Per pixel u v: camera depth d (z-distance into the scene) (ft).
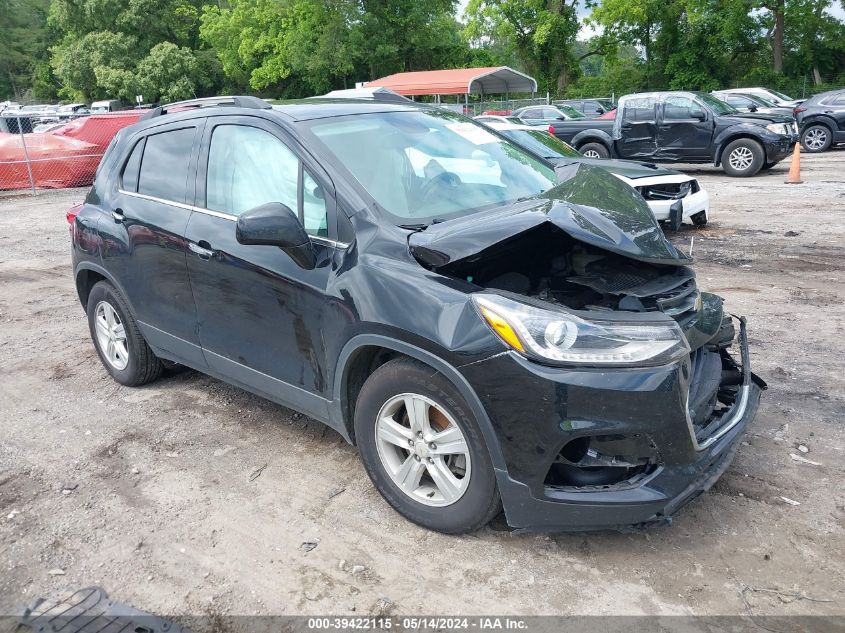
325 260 10.37
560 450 8.53
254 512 10.66
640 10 115.75
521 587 8.82
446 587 8.88
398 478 10.06
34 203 49.47
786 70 129.08
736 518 10.01
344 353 10.09
